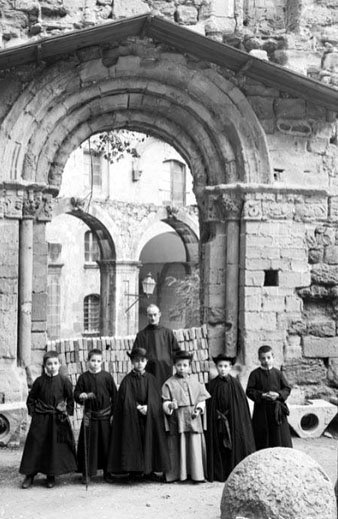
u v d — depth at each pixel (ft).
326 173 40.37
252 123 38.88
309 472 21.74
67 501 26.99
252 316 38.93
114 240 96.53
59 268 101.91
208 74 38.40
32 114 36.76
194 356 38.88
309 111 40.11
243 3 41.19
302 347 39.73
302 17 40.78
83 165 95.40
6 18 37.50
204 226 41.65
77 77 37.17
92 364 29.78
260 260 39.06
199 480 29.01
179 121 40.27
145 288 93.76
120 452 28.66
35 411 28.84
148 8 38.93
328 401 39.83
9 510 25.94
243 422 29.45
